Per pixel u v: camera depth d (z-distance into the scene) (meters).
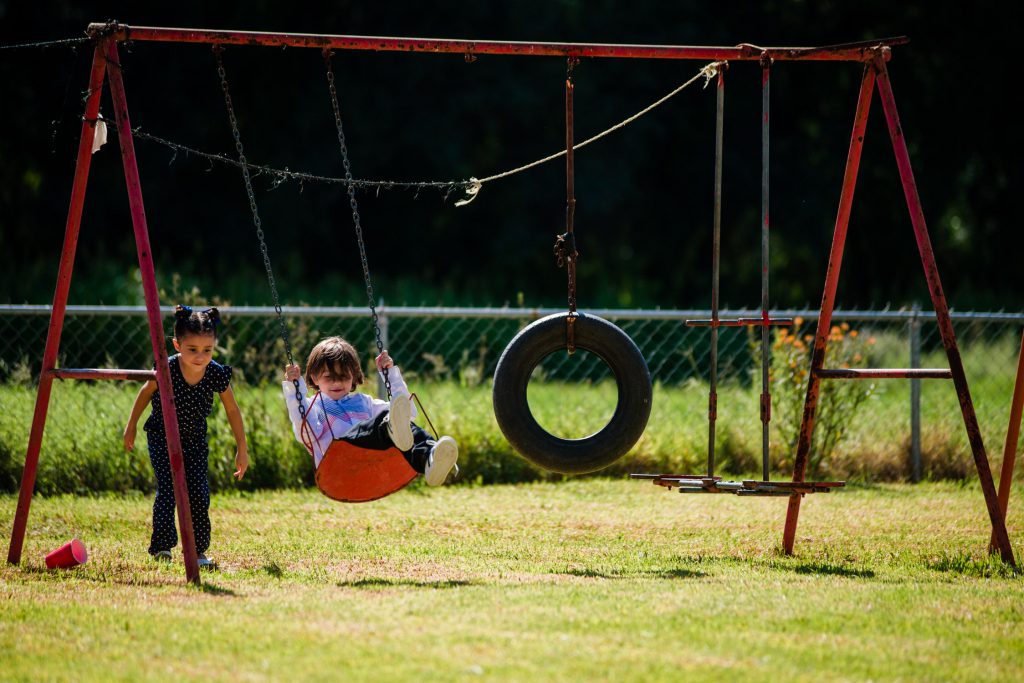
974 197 83.69
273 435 28.80
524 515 25.12
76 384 31.25
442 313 29.09
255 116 68.81
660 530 23.33
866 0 73.06
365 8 68.75
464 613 15.05
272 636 13.89
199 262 65.94
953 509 25.98
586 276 80.81
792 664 13.02
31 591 16.69
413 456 18.30
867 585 17.47
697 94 75.69
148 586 17.11
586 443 19.42
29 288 49.91
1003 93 74.12
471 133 74.75
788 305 82.62
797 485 18.88
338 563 19.36
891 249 80.38
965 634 14.55
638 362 19.58
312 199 70.12
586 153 74.19
